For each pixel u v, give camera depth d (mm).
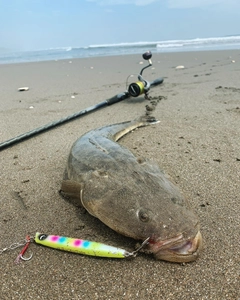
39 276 187
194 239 190
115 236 213
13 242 217
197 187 268
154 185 219
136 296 170
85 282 181
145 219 197
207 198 251
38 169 324
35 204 261
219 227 215
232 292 167
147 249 193
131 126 411
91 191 225
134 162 246
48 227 230
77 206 253
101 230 221
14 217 245
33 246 212
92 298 171
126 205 207
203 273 179
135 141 379
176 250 187
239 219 223
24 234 225
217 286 171
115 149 272
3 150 380
